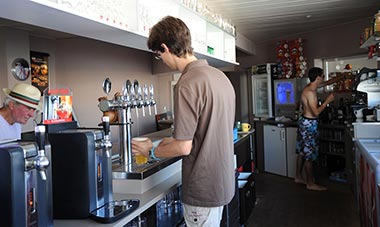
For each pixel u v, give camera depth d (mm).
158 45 1822
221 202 1782
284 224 3777
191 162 1782
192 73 1728
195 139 1771
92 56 6070
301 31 6559
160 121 6312
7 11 1597
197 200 1773
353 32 5832
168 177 2322
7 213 1159
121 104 2104
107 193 1721
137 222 1871
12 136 2627
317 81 5062
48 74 6043
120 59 6371
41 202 1295
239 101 7176
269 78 6559
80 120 6102
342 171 5676
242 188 3646
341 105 5809
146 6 2465
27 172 1217
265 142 6285
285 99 6266
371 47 4141
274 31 6395
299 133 5184
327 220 3844
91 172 1593
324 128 5891
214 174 1764
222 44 4188
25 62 5312
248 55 7891
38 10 1591
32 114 2615
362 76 4152
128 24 2258
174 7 2875
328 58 6406
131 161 2156
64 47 6160
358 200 3742
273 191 5047
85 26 1969
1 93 5000
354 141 3939
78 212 1570
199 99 1688
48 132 1596
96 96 6094
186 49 1816
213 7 4496
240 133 4496
